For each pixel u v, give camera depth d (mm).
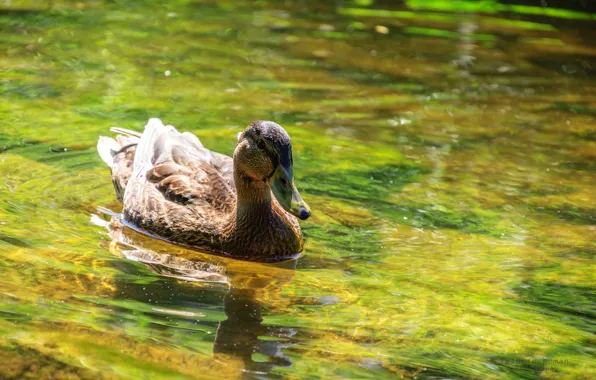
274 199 12477
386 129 16203
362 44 22062
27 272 9836
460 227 12203
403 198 13156
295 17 24375
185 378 7754
